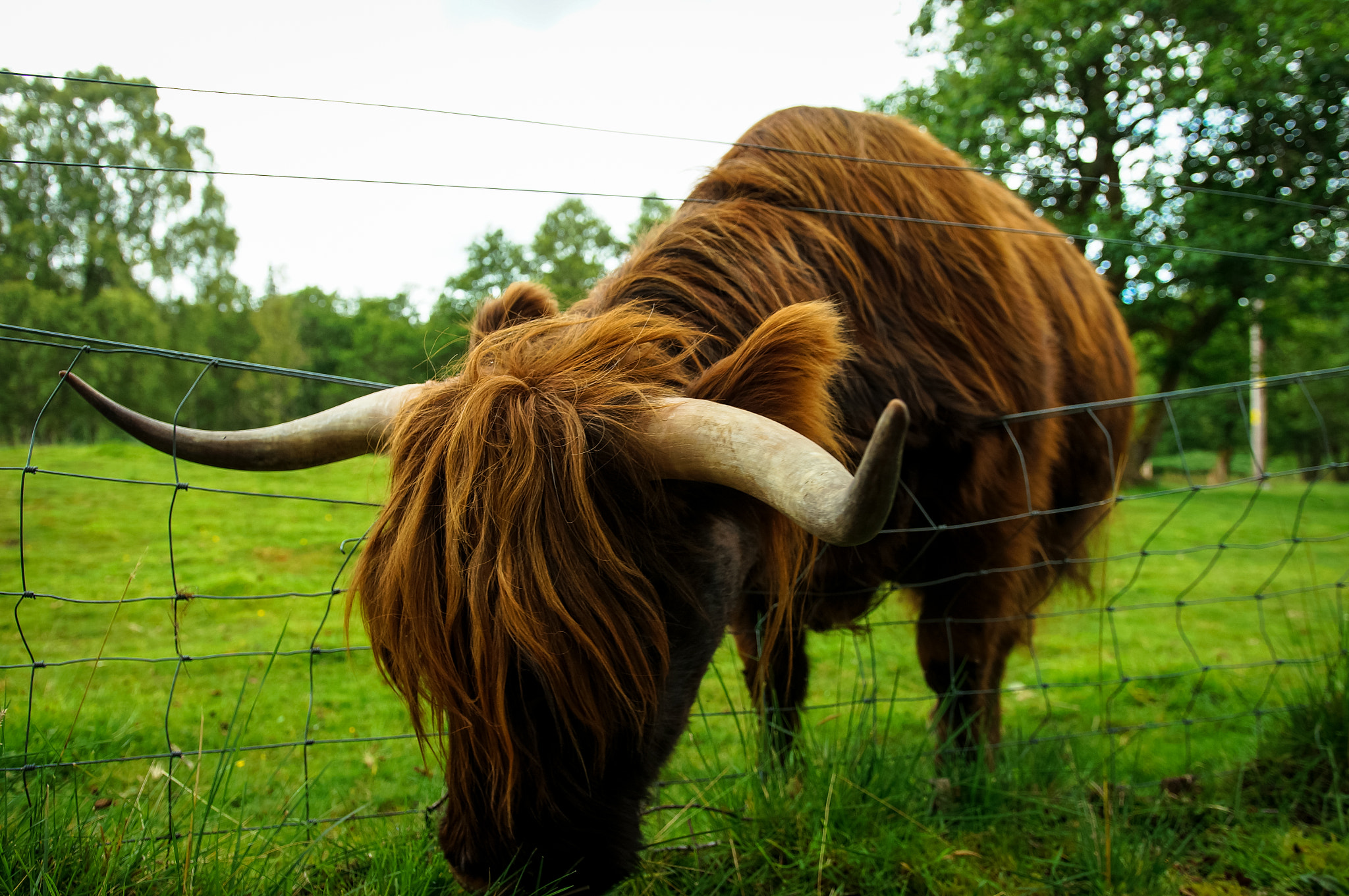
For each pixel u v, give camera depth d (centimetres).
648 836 212
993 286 246
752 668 267
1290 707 270
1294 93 1140
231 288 3353
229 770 194
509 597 122
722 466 130
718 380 146
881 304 221
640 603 133
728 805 216
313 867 186
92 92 3112
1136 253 1205
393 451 141
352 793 272
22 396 2133
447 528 127
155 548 694
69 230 3078
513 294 196
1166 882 204
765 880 198
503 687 125
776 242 209
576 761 136
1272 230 1179
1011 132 1181
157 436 156
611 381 143
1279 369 2406
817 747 234
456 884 181
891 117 270
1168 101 1164
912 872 200
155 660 171
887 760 231
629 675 133
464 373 147
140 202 3259
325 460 163
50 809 174
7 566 611
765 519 162
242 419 2716
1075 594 407
